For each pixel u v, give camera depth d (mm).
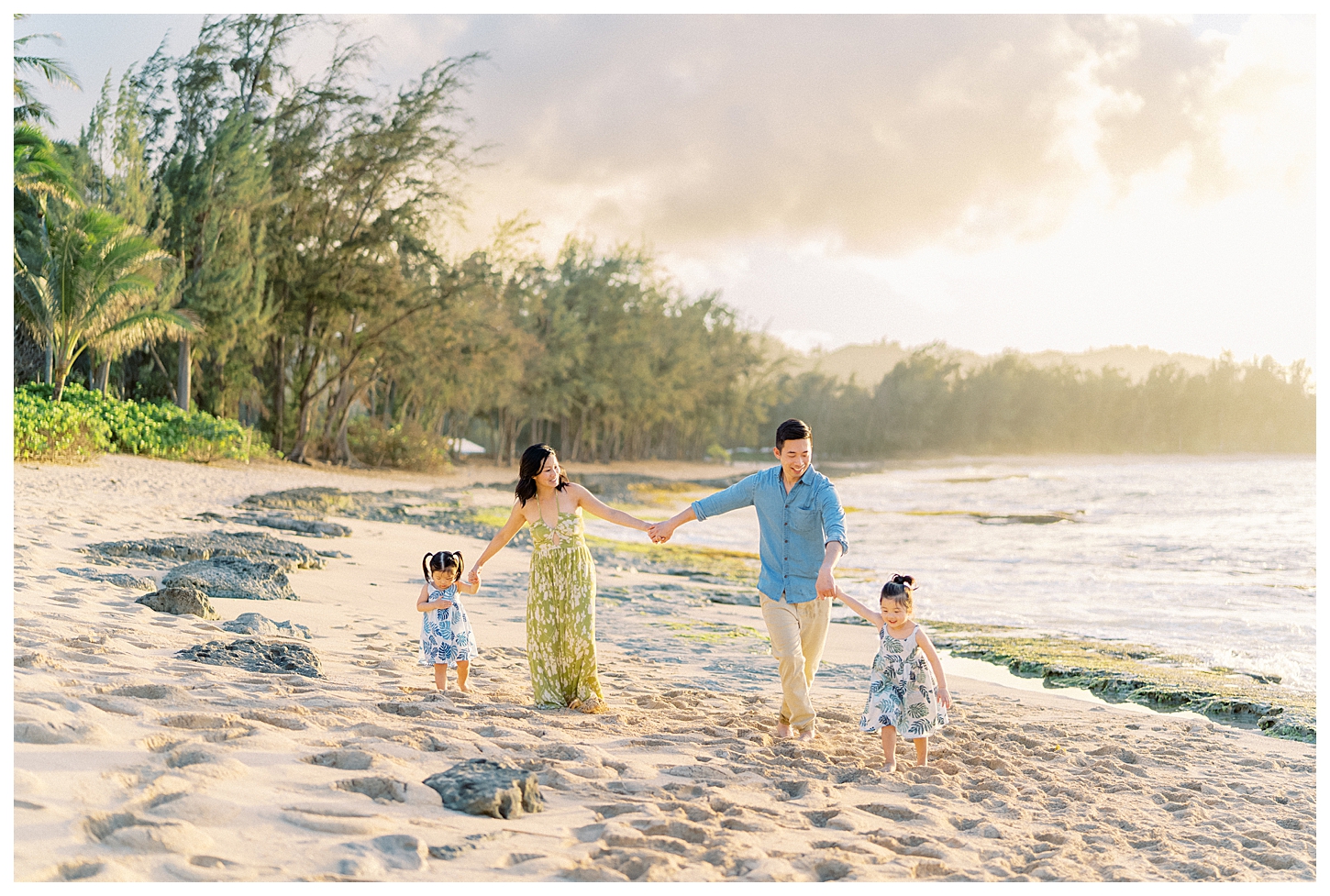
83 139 26938
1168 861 3824
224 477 23906
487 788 3510
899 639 5203
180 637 6148
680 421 83438
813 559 5582
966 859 3521
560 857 3055
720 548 22578
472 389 43656
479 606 10719
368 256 35281
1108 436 151375
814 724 5676
